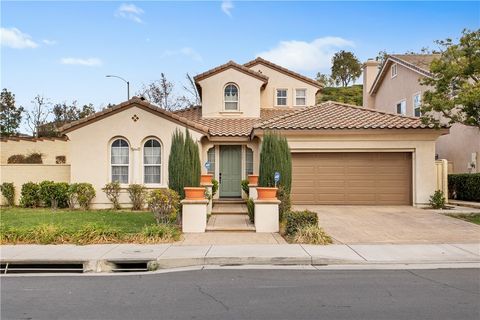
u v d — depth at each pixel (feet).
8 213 54.34
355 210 57.11
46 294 23.61
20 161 94.17
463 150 72.38
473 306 20.63
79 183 60.18
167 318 19.21
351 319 18.83
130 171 61.11
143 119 61.16
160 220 43.32
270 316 19.31
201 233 41.83
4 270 30.30
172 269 30.09
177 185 45.88
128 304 21.47
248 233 41.81
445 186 61.87
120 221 47.32
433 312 19.72
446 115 52.08
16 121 161.99
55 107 162.91
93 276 28.27
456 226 45.19
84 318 19.40
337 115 65.98
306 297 22.31
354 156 62.54
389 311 19.90
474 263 30.81
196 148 47.16
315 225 38.81
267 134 47.47
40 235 37.32
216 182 61.87
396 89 93.20
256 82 75.36
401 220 49.01
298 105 81.76
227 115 75.20
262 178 46.47
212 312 19.97
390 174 62.39
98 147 60.95
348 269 29.25
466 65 48.83
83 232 37.70
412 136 60.95
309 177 62.69
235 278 26.84
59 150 100.17
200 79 75.61
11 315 19.92
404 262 30.91
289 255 31.86
